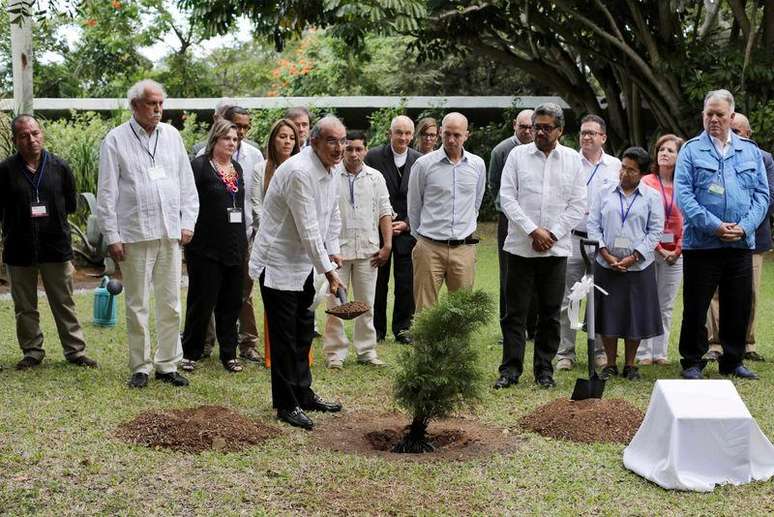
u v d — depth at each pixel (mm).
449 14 18078
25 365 7672
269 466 5324
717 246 7648
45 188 7562
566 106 22031
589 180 8250
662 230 7852
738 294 7762
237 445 5660
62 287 7746
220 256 7609
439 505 4832
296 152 8055
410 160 9391
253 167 8273
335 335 8047
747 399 7039
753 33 16766
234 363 7789
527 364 8227
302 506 4793
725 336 7898
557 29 18375
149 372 7168
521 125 8961
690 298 7793
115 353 8406
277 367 6223
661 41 17750
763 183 7816
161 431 5734
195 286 7641
